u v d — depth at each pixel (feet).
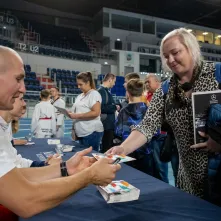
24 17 42.11
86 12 45.32
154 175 6.82
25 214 2.23
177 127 4.18
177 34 3.77
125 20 44.75
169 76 4.37
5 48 2.38
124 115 6.44
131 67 41.45
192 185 4.21
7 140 2.60
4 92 2.30
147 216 2.79
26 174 3.35
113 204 3.14
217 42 50.60
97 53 41.70
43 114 11.09
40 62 33.68
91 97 8.13
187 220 2.68
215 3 39.34
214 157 3.65
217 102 3.54
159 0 39.52
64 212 2.93
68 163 3.57
